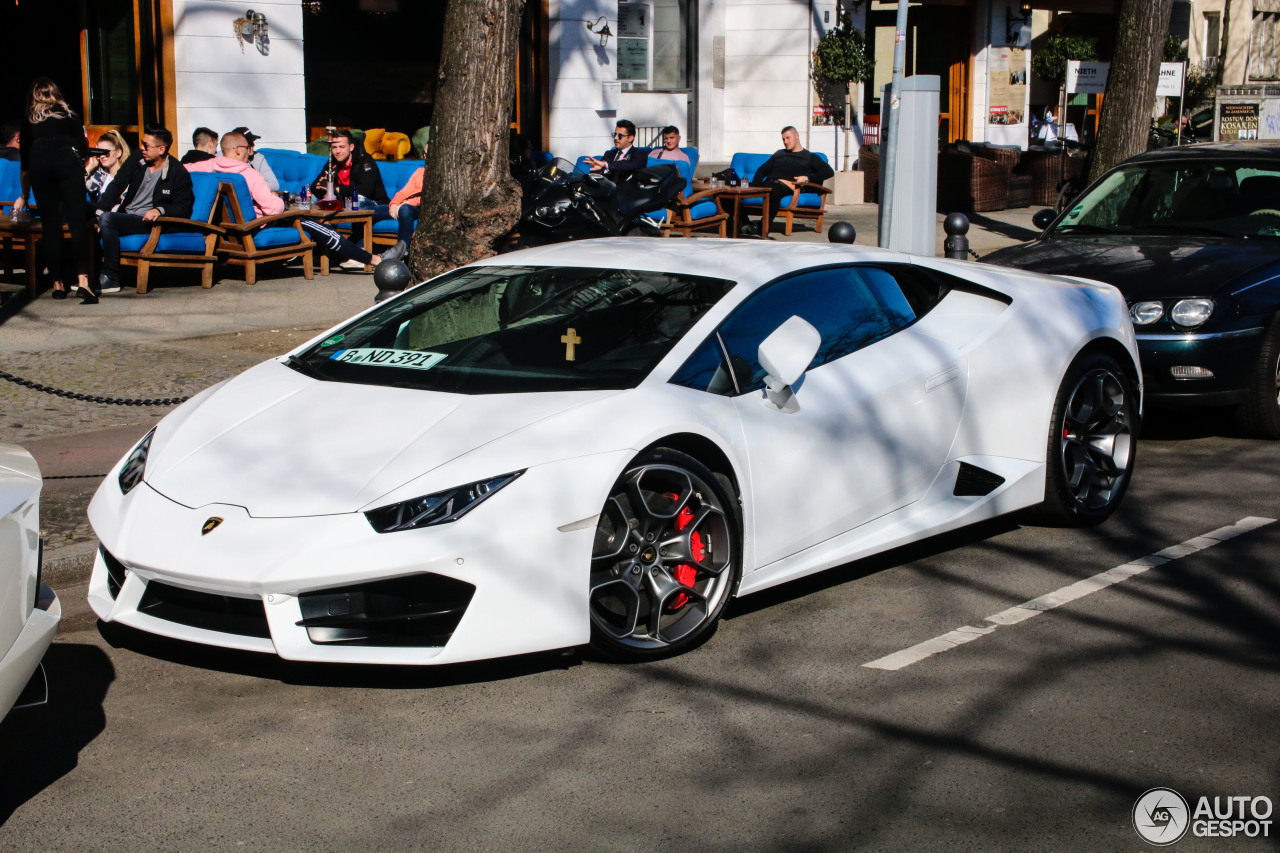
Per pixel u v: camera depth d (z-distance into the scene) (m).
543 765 3.50
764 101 20.50
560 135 17.81
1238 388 6.95
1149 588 4.92
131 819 3.22
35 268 10.75
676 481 4.19
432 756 3.56
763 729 3.71
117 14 15.07
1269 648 4.31
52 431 6.91
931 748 3.58
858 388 4.83
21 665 3.01
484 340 4.70
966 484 5.28
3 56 16.72
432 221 8.88
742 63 20.53
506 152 8.90
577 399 4.21
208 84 14.83
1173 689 3.97
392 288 6.68
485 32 8.59
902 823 3.16
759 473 4.43
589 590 3.95
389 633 3.79
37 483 3.23
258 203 11.97
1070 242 7.86
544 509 3.83
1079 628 4.51
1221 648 4.31
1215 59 30.48
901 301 5.29
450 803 3.29
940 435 5.11
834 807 3.25
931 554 5.39
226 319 9.98
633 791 3.35
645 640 4.18
